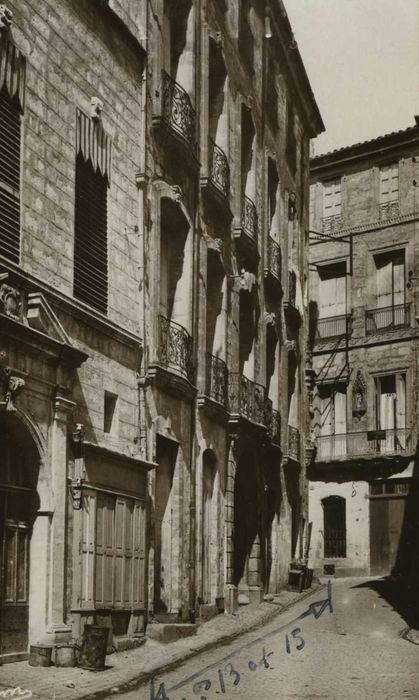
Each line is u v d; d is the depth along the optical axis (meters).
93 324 18.52
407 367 42.69
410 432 42.03
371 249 44.69
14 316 15.57
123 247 20.33
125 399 19.92
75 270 18.36
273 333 32.28
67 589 16.59
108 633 16.27
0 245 15.68
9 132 16.19
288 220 35.22
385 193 44.91
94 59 19.42
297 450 34.75
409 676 16.52
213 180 25.88
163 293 23.44
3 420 15.60
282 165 34.47
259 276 30.50
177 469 22.80
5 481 15.77
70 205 18.03
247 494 29.55
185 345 22.88
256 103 31.12
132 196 20.95
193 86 24.81
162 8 22.94
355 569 41.91
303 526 35.56
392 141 44.44
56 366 16.62
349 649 20.12
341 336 44.62
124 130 20.67
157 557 22.19
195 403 24.16
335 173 46.12
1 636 15.27
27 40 16.84
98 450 17.77
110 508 18.27
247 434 28.12
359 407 43.50
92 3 19.27
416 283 43.12
